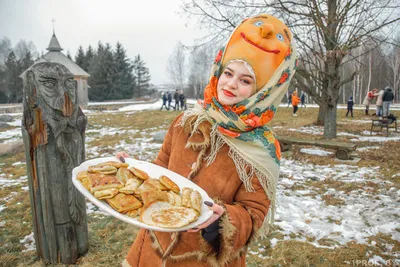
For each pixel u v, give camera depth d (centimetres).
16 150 830
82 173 141
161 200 132
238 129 145
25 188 553
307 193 538
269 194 145
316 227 410
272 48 144
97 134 1240
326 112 1097
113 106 3123
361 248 357
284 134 1217
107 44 5312
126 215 124
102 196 127
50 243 301
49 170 283
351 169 689
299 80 1089
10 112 2650
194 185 145
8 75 5088
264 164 143
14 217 427
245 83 144
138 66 6394
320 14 891
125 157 171
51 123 273
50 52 3353
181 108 2720
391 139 1078
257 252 351
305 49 980
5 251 341
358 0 866
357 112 2164
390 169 680
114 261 322
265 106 147
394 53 4019
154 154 854
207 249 138
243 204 143
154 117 1925
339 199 506
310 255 342
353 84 4747
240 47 145
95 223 407
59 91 272
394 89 4422
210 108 150
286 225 414
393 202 493
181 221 121
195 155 153
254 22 152
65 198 296
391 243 369
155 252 157
